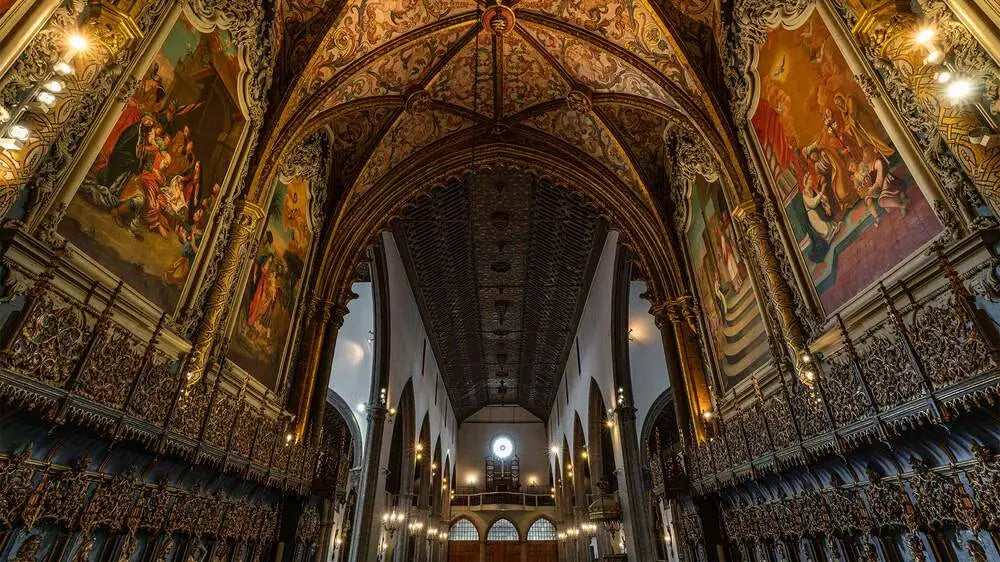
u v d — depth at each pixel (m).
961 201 4.62
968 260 4.58
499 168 15.90
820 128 6.71
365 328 21.84
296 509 9.63
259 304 8.94
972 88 4.48
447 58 11.62
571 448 28.94
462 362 33.59
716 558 9.55
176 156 6.42
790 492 7.70
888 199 5.56
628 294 17.86
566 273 22.17
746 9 8.03
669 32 9.36
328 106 10.33
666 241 12.54
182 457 6.30
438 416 32.03
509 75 12.46
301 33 9.30
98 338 4.89
